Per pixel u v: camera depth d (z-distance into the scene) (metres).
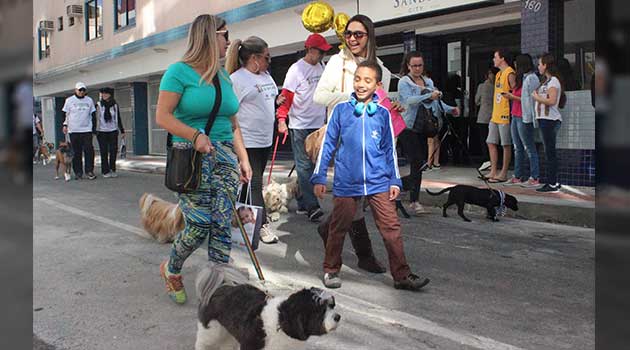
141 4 18.92
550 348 3.52
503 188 8.55
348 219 4.59
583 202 7.25
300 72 6.87
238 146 4.51
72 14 23.30
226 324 2.99
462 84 11.63
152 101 21.11
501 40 10.86
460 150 11.79
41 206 8.91
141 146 21.48
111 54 20.59
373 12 11.20
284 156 16.05
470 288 4.68
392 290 4.64
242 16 14.16
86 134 13.02
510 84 8.91
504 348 3.53
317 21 6.84
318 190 4.65
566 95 8.61
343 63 5.11
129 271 5.20
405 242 6.23
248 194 5.93
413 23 10.96
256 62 5.98
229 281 3.18
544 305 4.27
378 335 3.74
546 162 8.32
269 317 2.79
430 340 3.66
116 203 9.23
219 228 4.16
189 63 4.00
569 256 5.61
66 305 4.32
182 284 4.36
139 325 3.95
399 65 12.27
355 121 4.48
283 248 6.02
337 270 4.71
